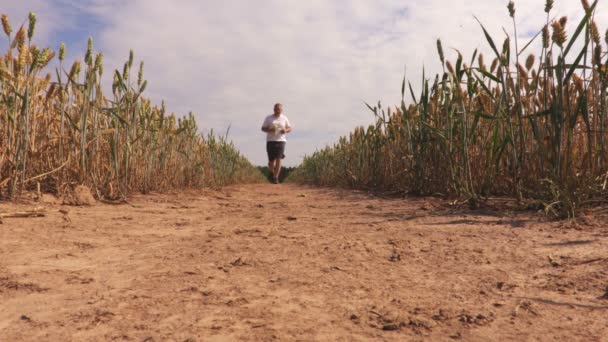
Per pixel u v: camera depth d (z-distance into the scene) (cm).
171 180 647
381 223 308
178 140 704
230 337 114
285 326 122
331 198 575
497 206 359
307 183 1470
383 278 171
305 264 193
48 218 305
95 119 452
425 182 521
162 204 450
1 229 257
